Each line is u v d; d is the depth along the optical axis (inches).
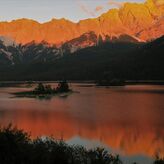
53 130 1951.3
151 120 2421.3
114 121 2386.8
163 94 5349.4
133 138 1692.9
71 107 3540.8
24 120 2470.5
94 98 4798.2
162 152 1371.8
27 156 683.4
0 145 685.9
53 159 707.4
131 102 4092.0
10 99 4857.3
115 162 845.2
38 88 5772.6
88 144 1530.5
